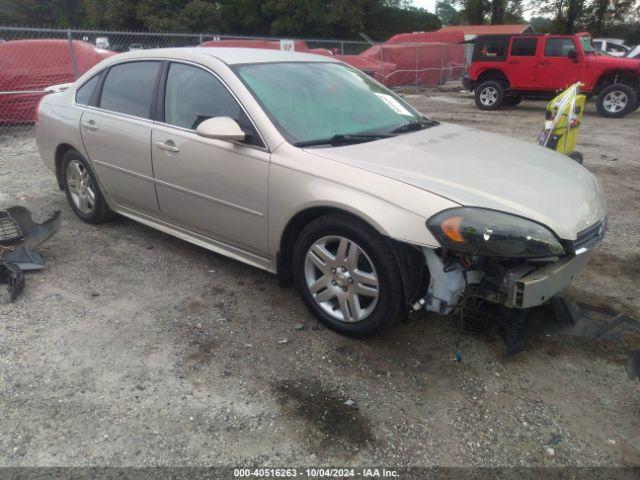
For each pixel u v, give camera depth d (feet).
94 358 9.82
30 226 13.67
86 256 14.07
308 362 9.78
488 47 48.52
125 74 14.10
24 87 33.01
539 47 45.83
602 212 10.14
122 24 170.71
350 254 9.80
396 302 9.47
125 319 11.11
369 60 62.64
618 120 42.55
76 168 15.78
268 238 10.99
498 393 9.07
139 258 13.97
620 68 42.96
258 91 11.35
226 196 11.46
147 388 9.06
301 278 10.82
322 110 11.79
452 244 8.48
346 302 10.13
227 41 44.98
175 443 7.93
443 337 10.53
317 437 8.09
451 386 9.21
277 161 10.42
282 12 161.79
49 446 7.86
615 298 12.35
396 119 12.73
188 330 10.75
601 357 10.01
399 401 8.84
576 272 9.39
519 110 49.60
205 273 13.17
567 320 10.64
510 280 8.69
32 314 11.25
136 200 13.99
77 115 15.01
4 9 205.26
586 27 149.59
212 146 11.46
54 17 213.25
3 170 22.66
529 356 10.02
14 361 9.70
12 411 8.50
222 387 9.11
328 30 162.50
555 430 8.30
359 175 9.55
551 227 8.72
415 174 9.51
